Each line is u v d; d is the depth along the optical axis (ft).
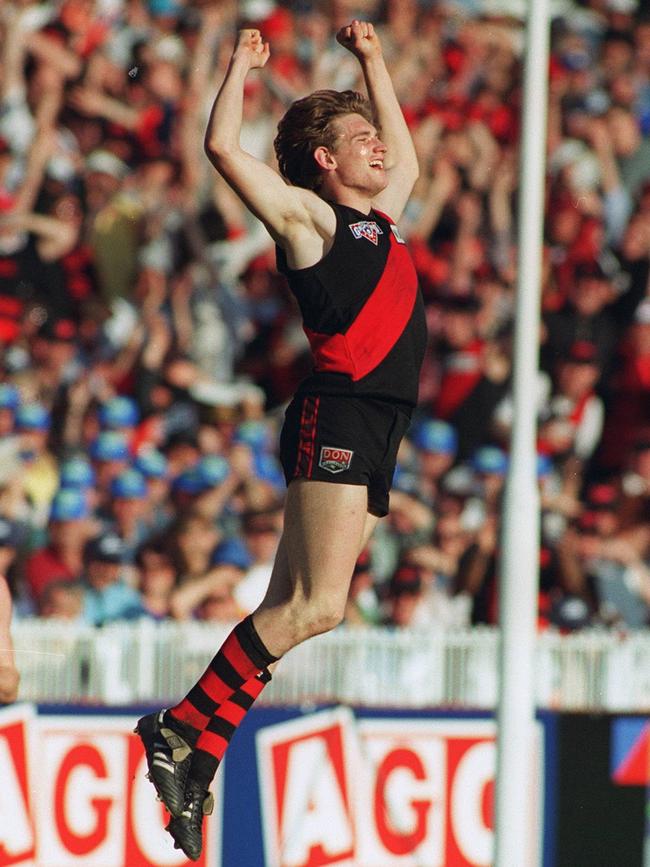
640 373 103.04
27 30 105.81
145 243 101.45
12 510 83.87
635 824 69.77
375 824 67.72
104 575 77.77
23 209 99.30
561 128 119.24
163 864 65.51
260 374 100.27
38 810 64.59
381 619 80.07
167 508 86.43
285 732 67.46
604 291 107.14
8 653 47.11
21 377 90.74
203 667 67.26
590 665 71.72
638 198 112.88
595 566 89.51
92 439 90.02
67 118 104.99
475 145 116.06
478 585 84.17
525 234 66.69
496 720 65.16
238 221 105.40
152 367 96.58
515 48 125.18
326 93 45.01
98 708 65.51
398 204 47.62
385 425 43.52
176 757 44.60
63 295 98.58
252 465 90.17
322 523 43.09
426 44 121.19
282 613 43.73
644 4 131.34
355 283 42.86
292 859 67.00
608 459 101.76
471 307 102.32
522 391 66.03
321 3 119.14
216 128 42.09
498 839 63.62
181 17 112.78
